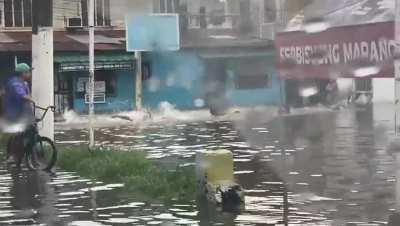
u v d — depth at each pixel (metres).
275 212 7.96
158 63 27.38
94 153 12.43
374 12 4.77
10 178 10.84
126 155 12.05
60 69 29.38
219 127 21.81
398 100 6.15
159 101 28.92
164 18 15.34
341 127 19.45
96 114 30.17
